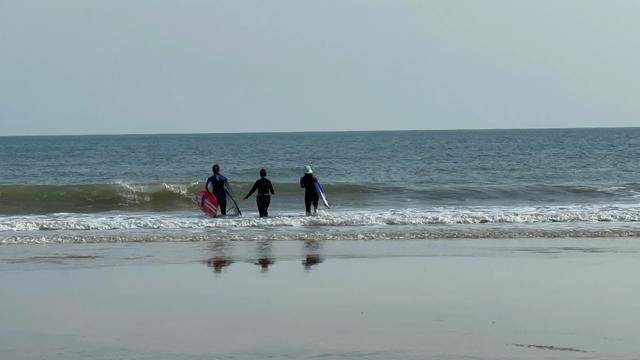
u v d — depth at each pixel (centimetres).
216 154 8819
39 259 1452
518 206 2491
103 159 7688
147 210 2564
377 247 1596
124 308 1027
